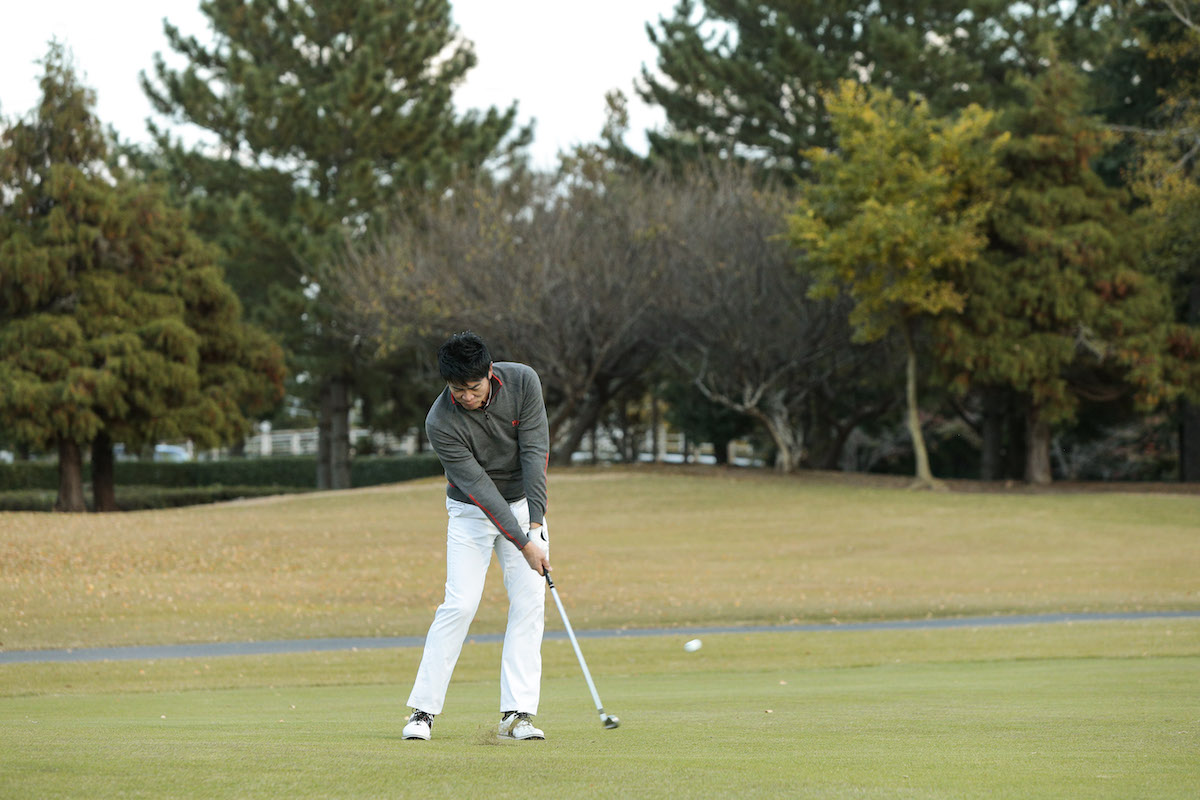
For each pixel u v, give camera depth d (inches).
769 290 2148.1
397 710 503.8
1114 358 1931.6
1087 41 2431.1
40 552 1385.3
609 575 1339.8
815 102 2518.5
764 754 295.3
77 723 421.4
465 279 2076.8
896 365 2283.5
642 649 848.3
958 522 1717.5
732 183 2247.8
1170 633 864.9
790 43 2474.2
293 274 2571.4
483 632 970.7
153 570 1321.4
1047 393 1942.7
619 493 2018.9
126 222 2036.2
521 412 346.0
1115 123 2327.8
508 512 344.5
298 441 4104.3
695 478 2192.4
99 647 889.5
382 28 2554.1
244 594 1174.3
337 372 2650.1
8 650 866.8
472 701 555.5
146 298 2053.4
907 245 1820.9
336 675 725.9
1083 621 974.4
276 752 289.1
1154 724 370.0
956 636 885.2
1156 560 1421.0
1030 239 1916.8
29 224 1995.6
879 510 1829.5
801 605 1133.7
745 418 2709.2
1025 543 1567.4
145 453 3112.7
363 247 2368.4
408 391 2933.1
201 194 2610.7
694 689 598.9
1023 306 1940.2
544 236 2101.4
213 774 250.1
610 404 2970.0
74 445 2052.2
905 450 3105.3
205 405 2071.9
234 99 2480.3
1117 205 2006.6
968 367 1948.8
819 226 1889.8
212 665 765.3
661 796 226.5
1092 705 448.8
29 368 1934.1
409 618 1061.1
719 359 2261.3
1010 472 2527.1
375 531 1663.4
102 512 2025.1
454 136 2647.6
